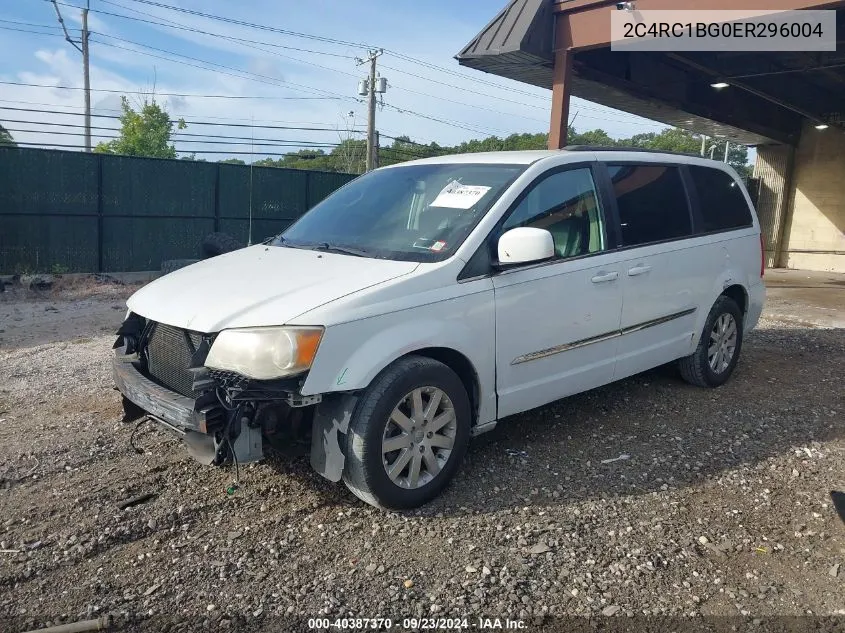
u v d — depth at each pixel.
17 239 11.84
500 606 2.90
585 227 4.56
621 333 4.79
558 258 4.32
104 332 8.05
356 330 3.35
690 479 4.12
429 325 3.62
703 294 5.53
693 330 5.53
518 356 4.11
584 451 4.49
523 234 3.75
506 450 4.47
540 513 3.67
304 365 3.19
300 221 4.96
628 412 5.25
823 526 3.61
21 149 11.66
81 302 10.27
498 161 4.51
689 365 5.75
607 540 3.41
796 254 19.08
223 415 3.25
